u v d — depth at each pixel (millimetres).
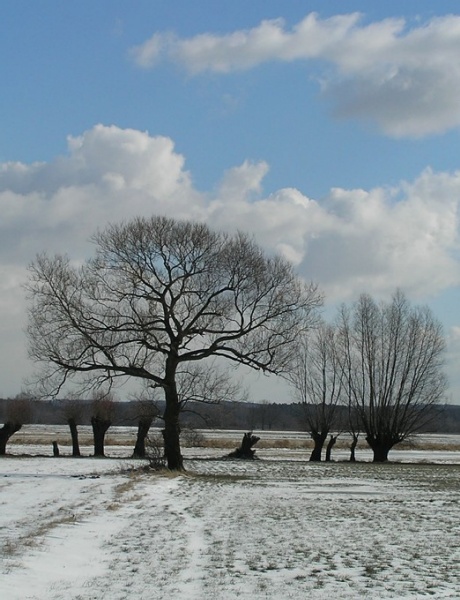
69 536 17766
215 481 37125
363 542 18516
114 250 42688
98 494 27922
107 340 42406
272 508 25781
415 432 71188
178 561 15492
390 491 33219
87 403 62625
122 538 18156
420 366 67250
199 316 43156
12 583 12445
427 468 50719
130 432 123812
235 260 43375
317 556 16453
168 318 43094
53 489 29672
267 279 43812
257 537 19031
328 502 28125
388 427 66125
